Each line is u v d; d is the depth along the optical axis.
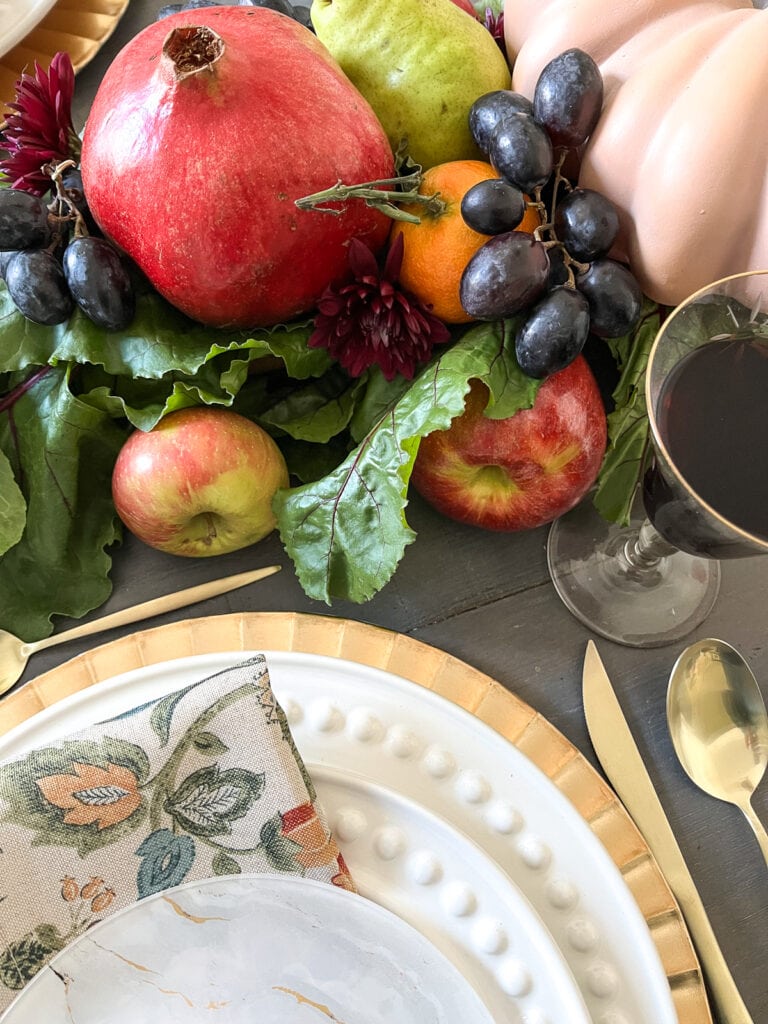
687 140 0.38
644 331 0.47
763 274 0.38
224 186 0.37
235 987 0.31
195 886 0.31
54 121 0.44
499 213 0.38
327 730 0.42
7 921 0.31
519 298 0.39
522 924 0.36
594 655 0.49
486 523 0.50
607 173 0.41
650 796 0.44
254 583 0.50
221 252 0.39
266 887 0.31
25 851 0.32
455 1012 0.31
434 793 0.41
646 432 0.48
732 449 0.39
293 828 0.34
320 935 0.31
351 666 0.43
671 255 0.41
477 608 0.50
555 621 0.50
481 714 0.45
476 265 0.39
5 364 0.45
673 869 0.43
